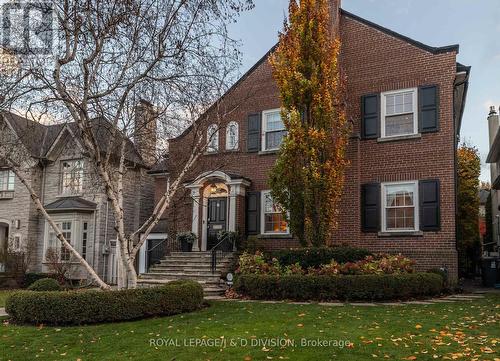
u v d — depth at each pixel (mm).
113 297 9891
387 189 16781
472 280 25547
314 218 14969
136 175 23641
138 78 10961
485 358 6414
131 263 11367
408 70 16875
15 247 22922
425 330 8297
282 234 18188
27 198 23281
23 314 9906
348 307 11211
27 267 22078
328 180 14742
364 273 13078
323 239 14961
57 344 8023
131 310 9977
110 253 22031
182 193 19484
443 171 15859
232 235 18109
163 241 20359
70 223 22219
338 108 15688
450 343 7289
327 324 8930
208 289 14953
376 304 11844
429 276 13445
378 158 16984
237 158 19500
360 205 16984
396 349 6977
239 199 18766
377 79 17375
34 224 23266
